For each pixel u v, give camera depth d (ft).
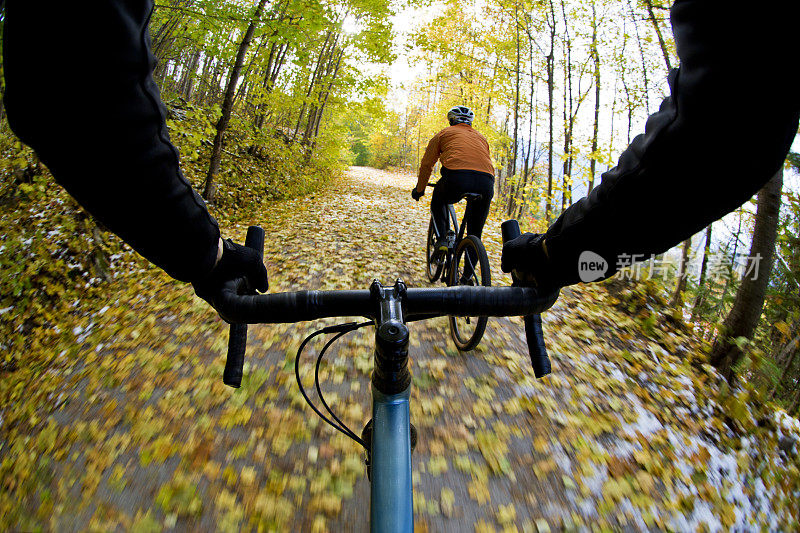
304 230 23.18
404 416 2.53
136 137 1.46
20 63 1.20
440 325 12.44
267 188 32.45
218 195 26.71
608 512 7.11
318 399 9.12
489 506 6.94
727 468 8.86
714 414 10.64
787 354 27.14
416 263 18.53
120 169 1.49
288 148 38.63
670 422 9.84
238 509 6.66
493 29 46.01
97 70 1.24
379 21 33.12
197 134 21.61
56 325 15.28
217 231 2.27
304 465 7.45
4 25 1.15
